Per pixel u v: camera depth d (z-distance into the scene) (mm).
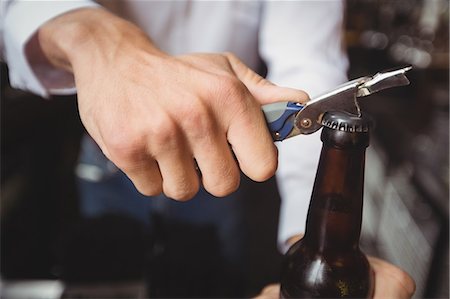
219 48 896
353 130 374
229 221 1125
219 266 1179
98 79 426
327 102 393
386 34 1917
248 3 879
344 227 432
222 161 408
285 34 821
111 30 475
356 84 385
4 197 1449
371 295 458
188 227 1126
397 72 378
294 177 739
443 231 1159
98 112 410
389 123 1632
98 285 958
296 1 788
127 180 1062
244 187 1143
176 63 420
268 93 429
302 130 408
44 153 1634
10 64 615
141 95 398
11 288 913
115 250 1055
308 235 448
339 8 851
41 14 519
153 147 396
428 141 1450
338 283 435
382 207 1574
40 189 1640
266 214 1449
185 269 1172
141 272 1062
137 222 1103
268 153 403
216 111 396
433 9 1648
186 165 412
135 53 439
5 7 584
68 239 1073
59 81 574
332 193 422
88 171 1097
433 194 1217
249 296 1309
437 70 1541
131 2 808
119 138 393
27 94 1399
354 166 410
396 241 1436
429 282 1201
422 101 1554
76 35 471
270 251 1427
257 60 992
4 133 1331
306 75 769
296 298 447
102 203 1117
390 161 1550
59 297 908
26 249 1451
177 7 834
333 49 847
